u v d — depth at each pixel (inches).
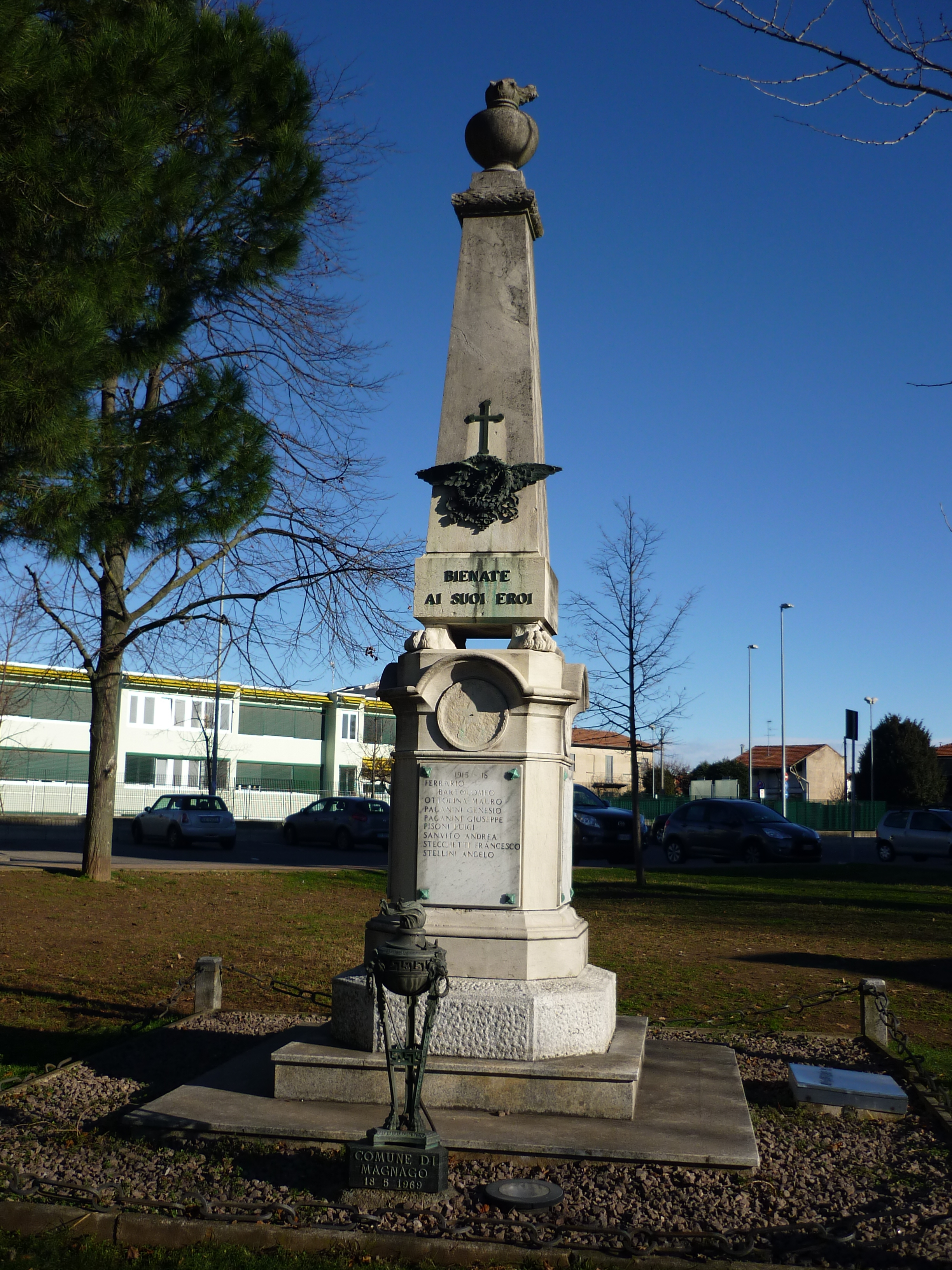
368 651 705.6
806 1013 382.6
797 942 547.2
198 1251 169.8
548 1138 205.8
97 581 711.1
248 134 533.0
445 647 259.3
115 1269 164.4
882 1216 182.7
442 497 269.6
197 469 485.7
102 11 459.8
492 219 282.8
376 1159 187.8
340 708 2086.6
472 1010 228.2
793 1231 168.4
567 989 235.9
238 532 631.2
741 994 407.8
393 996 231.1
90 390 350.6
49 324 335.6
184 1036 315.3
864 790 2701.8
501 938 239.0
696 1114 224.5
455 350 277.9
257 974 426.3
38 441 331.6
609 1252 165.9
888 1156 216.4
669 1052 283.7
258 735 2005.4
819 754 3432.6
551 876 249.0
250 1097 230.2
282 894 735.1
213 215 504.1
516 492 265.9
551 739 251.6
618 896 759.1
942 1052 315.3
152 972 428.1
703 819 1107.3
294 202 520.1
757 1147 204.8
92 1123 227.8
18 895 634.8
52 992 383.6
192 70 495.8
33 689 1056.8
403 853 250.2
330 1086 227.8
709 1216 181.6
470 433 271.9
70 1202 182.5
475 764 247.3
